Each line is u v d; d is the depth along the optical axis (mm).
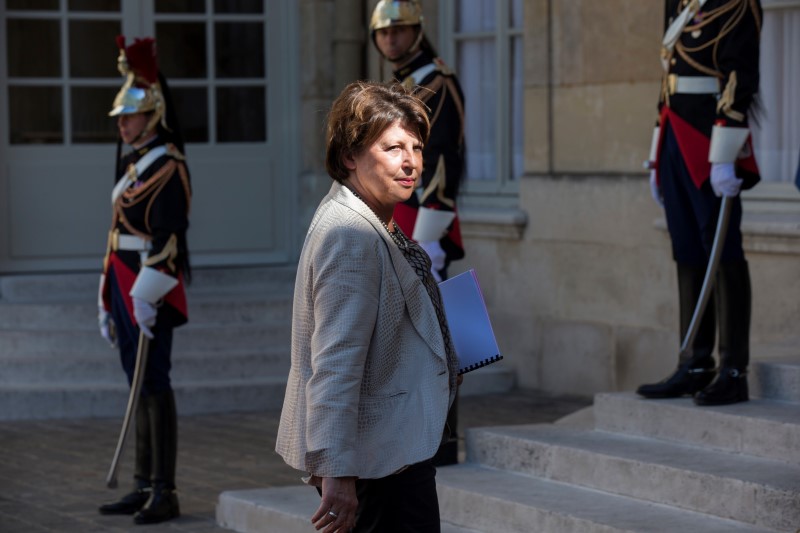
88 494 8477
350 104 4605
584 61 11242
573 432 7570
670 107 7152
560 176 11445
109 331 8195
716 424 6844
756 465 6461
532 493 6824
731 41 6906
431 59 7773
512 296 11961
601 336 11125
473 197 12750
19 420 11062
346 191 4562
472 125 12844
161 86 8094
